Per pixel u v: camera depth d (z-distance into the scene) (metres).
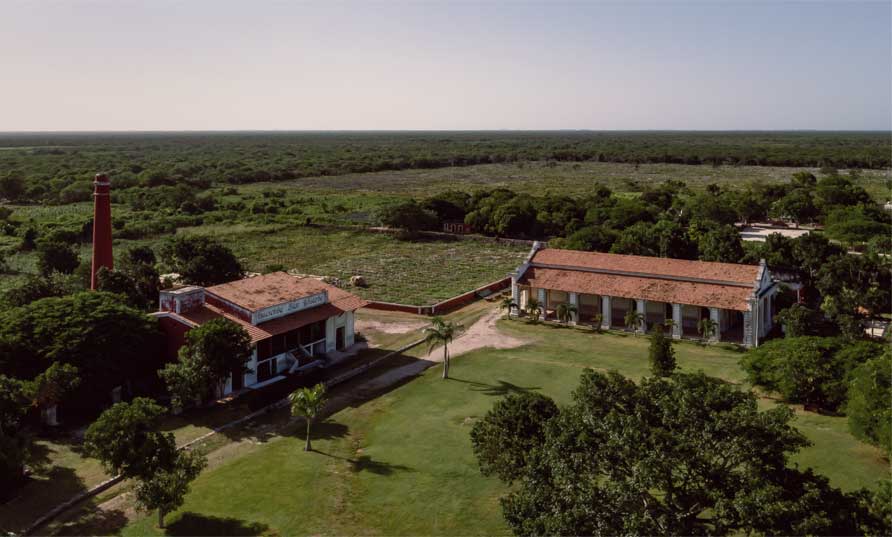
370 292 74.69
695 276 59.09
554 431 24.47
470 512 29.89
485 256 97.25
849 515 20.12
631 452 21.39
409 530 28.56
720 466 21.20
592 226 94.06
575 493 21.50
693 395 22.77
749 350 50.41
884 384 34.22
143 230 109.12
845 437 36.97
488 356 53.41
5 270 84.50
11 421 33.31
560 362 51.72
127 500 31.34
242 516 29.77
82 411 40.88
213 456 35.88
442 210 120.88
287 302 50.50
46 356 39.31
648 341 57.19
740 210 117.12
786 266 70.56
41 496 31.20
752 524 19.55
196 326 45.22
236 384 45.75
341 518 29.58
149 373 45.25
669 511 21.16
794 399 42.16
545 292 65.31
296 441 37.81
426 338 52.81
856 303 58.53
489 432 29.42
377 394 45.34
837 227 95.38
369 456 35.75
